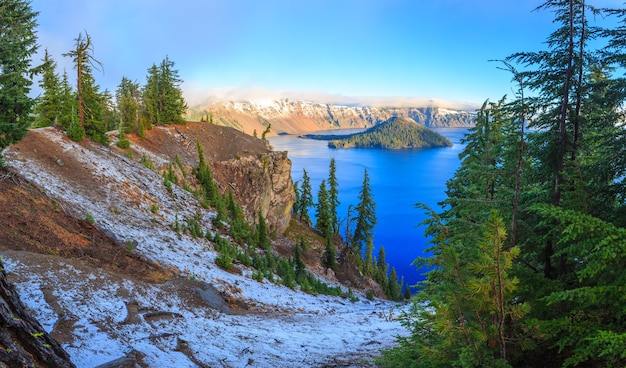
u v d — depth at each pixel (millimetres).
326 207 68938
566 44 9969
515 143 9648
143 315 14055
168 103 73438
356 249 62062
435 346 7016
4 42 19016
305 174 85375
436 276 8102
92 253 19375
